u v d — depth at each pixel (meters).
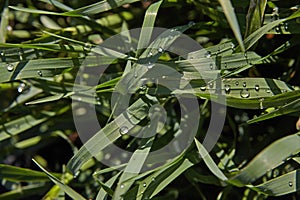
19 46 0.51
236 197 0.55
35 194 0.58
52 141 0.59
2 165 0.53
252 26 0.50
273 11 0.52
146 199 0.51
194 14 0.57
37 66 0.51
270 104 0.50
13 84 0.57
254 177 0.47
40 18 0.57
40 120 0.56
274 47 0.54
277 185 0.49
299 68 0.54
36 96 0.56
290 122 0.55
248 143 0.55
